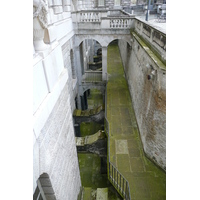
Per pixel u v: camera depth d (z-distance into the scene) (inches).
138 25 427.5
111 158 323.9
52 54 141.1
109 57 860.6
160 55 254.4
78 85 571.8
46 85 127.6
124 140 364.5
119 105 478.9
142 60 353.1
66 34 395.5
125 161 317.1
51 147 136.3
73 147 219.5
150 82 288.0
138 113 386.6
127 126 402.6
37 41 120.7
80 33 494.3
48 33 135.8
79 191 256.5
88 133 595.2
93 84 582.2
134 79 446.0
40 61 116.7
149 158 314.7
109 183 312.3
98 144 394.9
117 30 490.3
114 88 561.3
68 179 191.8
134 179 283.9
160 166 295.0
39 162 112.7
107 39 506.9
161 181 280.7
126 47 602.9
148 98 300.8
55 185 148.6
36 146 107.0
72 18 468.8
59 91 154.6
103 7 1014.4
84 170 463.2
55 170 147.2
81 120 496.4
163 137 266.7
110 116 436.1
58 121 155.1
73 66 506.9
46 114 120.6
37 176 109.0
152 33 298.8
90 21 482.0
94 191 290.5
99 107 502.3
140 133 361.1
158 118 263.7
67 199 187.6
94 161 488.4
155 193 263.7
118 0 1025.5
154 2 915.4
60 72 167.2
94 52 1004.6
